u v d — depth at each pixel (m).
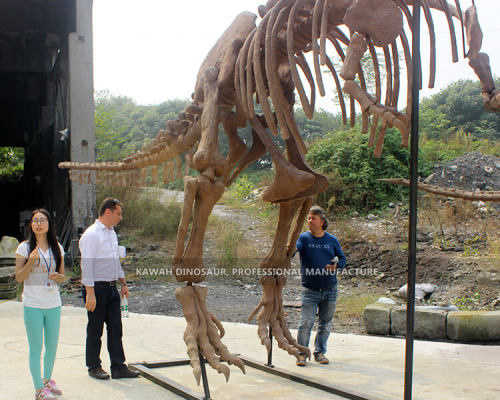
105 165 7.22
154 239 13.01
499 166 14.57
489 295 8.01
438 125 20.25
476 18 3.23
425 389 4.35
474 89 27.12
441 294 8.32
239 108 4.61
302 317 5.26
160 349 5.76
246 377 4.77
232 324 7.04
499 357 5.39
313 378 4.54
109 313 4.79
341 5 3.49
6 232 16.30
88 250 4.57
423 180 14.23
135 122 39.66
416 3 3.09
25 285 4.08
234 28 4.63
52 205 14.36
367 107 3.08
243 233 12.36
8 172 24.06
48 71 15.86
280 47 4.16
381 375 4.77
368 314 6.89
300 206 4.76
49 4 14.38
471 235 11.03
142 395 4.26
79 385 4.50
